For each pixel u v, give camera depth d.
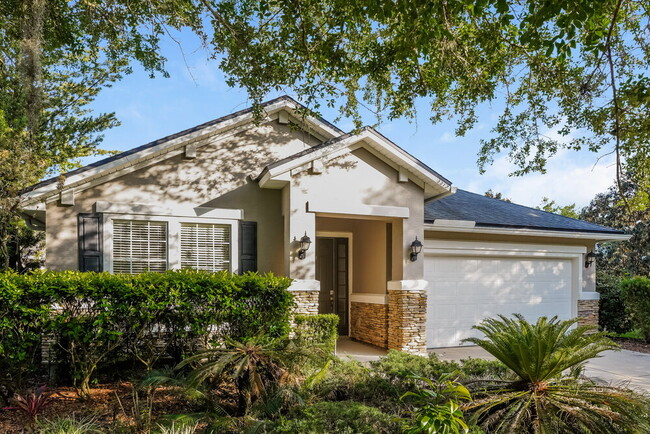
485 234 13.05
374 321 12.49
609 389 5.41
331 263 14.08
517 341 5.41
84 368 6.97
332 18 6.99
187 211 10.45
